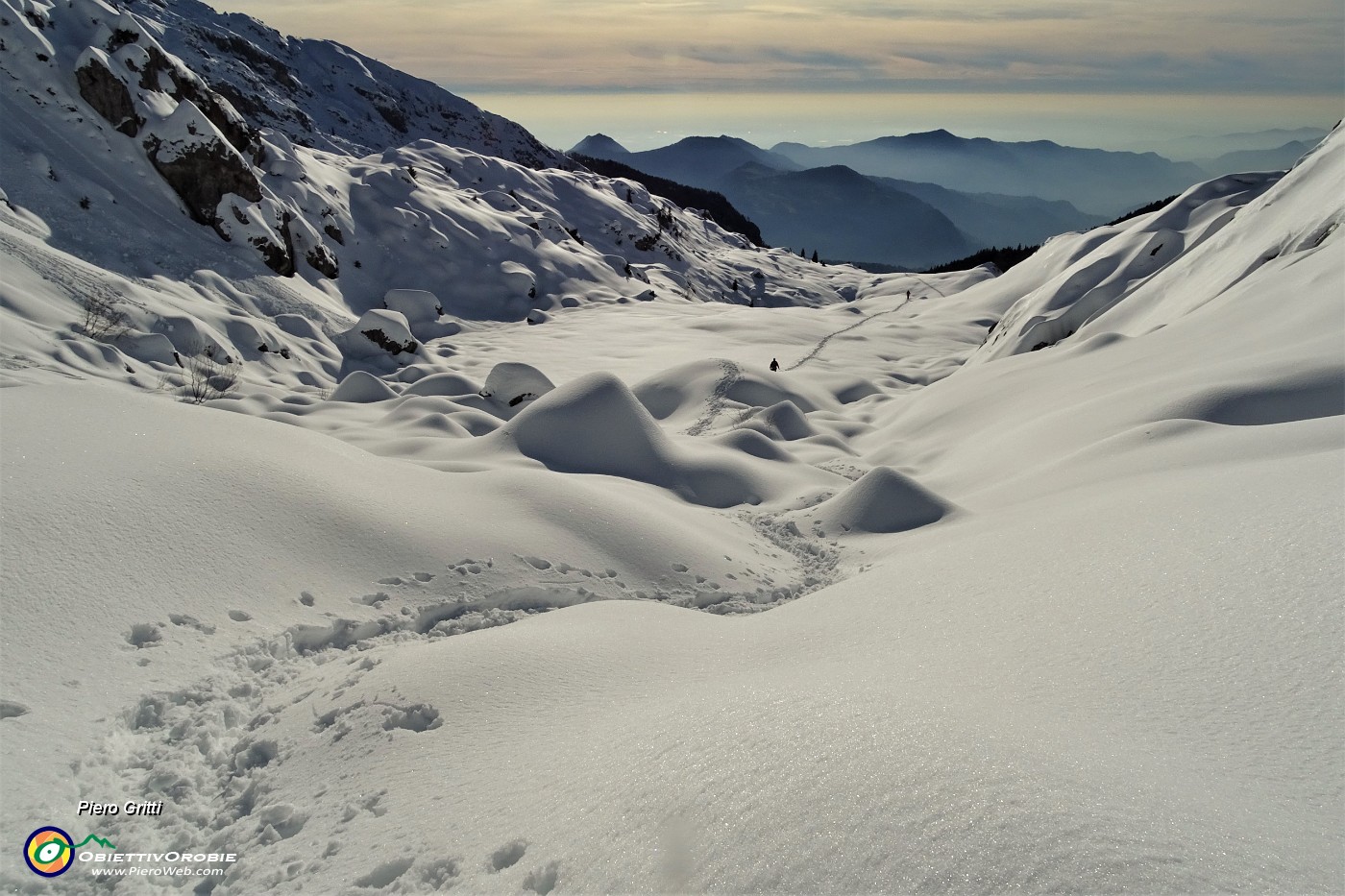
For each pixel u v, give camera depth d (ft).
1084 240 307.78
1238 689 15.01
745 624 30.09
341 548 32.07
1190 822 10.37
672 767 14.47
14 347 88.69
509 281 274.16
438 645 25.11
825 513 56.18
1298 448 38.29
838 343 240.53
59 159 156.35
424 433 76.07
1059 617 21.75
